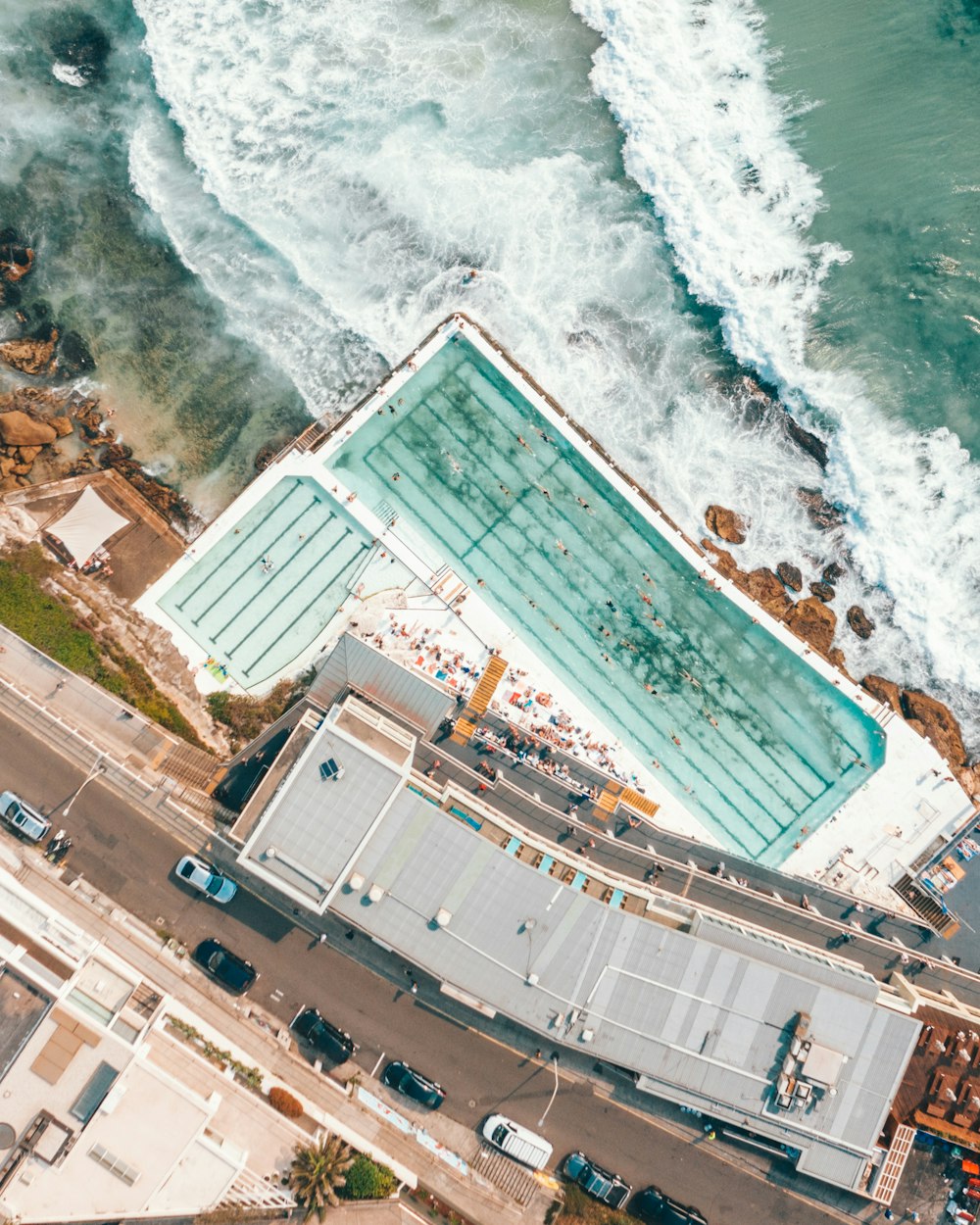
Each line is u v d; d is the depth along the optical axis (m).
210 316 53.00
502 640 51.28
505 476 52.53
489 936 44.97
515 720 50.53
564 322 53.34
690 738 51.91
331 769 43.94
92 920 47.72
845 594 53.41
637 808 50.69
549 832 49.94
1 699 49.06
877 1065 45.50
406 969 49.22
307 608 51.12
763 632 52.66
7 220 52.53
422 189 53.28
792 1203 49.31
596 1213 48.25
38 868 47.84
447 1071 49.00
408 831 44.78
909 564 53.47
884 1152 46.69
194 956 48.25
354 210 53.03
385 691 49.03
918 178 54.72
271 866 43.59
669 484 53.28
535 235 53.50
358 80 53.34
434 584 51.22
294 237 52.94
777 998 45.47
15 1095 41.62
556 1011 45.12
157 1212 42.66
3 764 48.50
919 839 51.28
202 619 50.94
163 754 49.59
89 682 49.66
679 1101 46.06
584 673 51.72
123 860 48.53
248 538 51.22
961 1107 47.19
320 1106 47.78
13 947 42.62
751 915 50.31
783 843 51.44
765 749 52.12
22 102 52.75
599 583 52.53
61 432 51.97
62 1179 41.72
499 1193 48.09
